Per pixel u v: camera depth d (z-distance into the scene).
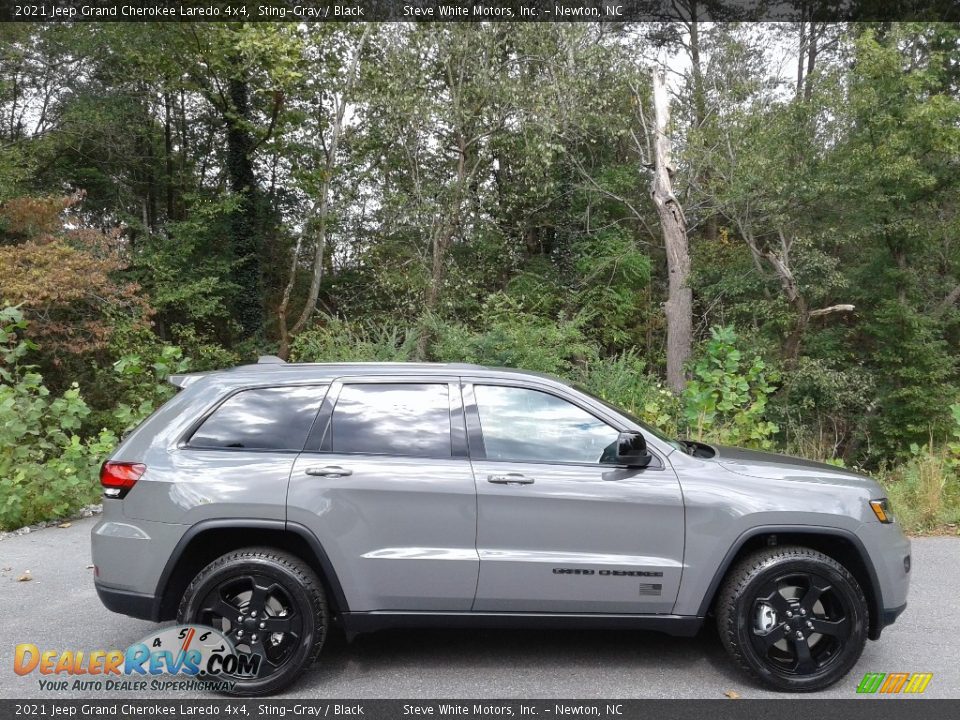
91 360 16.97
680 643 4.86
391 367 4.46
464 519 4.15
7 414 7.99
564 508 4.17
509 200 23.83
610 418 4.36
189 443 4.24
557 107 20.62
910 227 19.97
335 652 4.68
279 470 4.14
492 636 4.97
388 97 20.30
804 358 20.55
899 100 19.42
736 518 4.18
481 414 4.34
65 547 7.14
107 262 17.05
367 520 4.12
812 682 4.12
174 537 4.06
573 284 25.30
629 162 26.77
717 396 9.55
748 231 22.27
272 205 25.69
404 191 22.64
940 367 20.70
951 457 9.59
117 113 22.78
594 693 4.12
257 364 4.61
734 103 23.53
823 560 4.17
